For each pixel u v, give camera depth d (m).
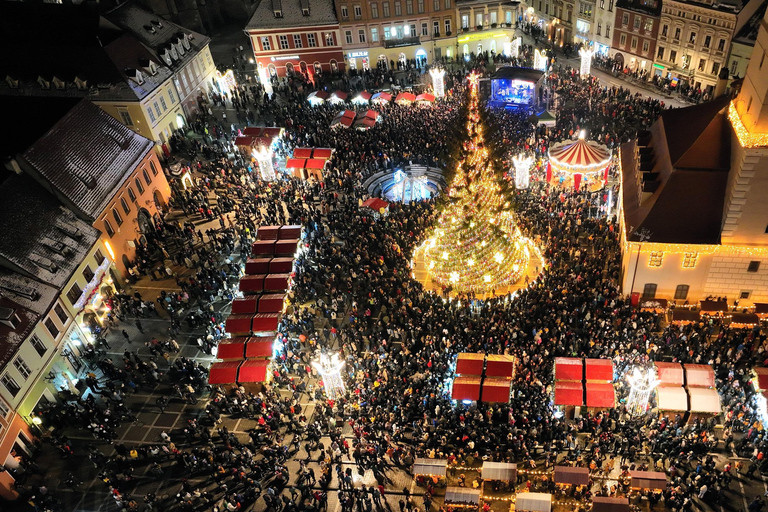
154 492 40.28
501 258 51.41
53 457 43.31
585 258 53.75
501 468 37.44
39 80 76.00
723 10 74.50
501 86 80.88
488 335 47.34
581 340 45.50
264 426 43.62
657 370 41.53
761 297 48.78
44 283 47.91
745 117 43.25
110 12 82.31
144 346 51.94
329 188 70.38
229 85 95.19
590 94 81.81
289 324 51.44
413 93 85.06
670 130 52.81
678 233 47.31
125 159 63.25
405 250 57.88
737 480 37.69
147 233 64.06
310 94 88.12
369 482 40.16
